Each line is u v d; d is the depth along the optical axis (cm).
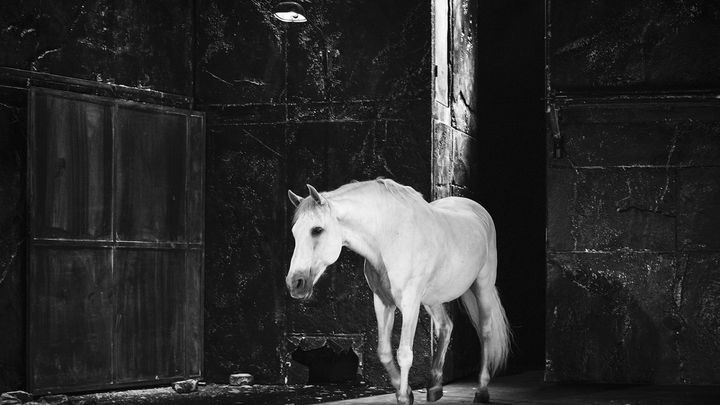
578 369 712
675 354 698
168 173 698
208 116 739
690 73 710
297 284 498
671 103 697
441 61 717
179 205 707
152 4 705
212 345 729
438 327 607
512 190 923
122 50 682
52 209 615
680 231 703
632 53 718
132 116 672
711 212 700
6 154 605
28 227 601
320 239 507
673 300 700
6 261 600
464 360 763
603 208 715
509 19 923
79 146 634
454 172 754
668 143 708
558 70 727
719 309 693
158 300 686
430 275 546
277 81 727
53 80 631
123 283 660
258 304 721
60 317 616
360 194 529
